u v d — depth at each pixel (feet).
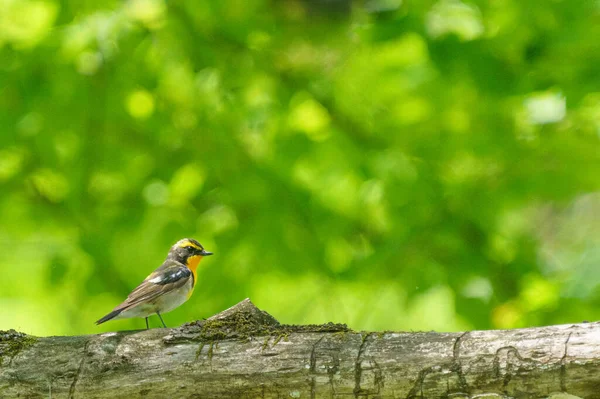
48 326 46.29
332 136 42.32
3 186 42.39
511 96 36.60
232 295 40.32
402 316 45.75
